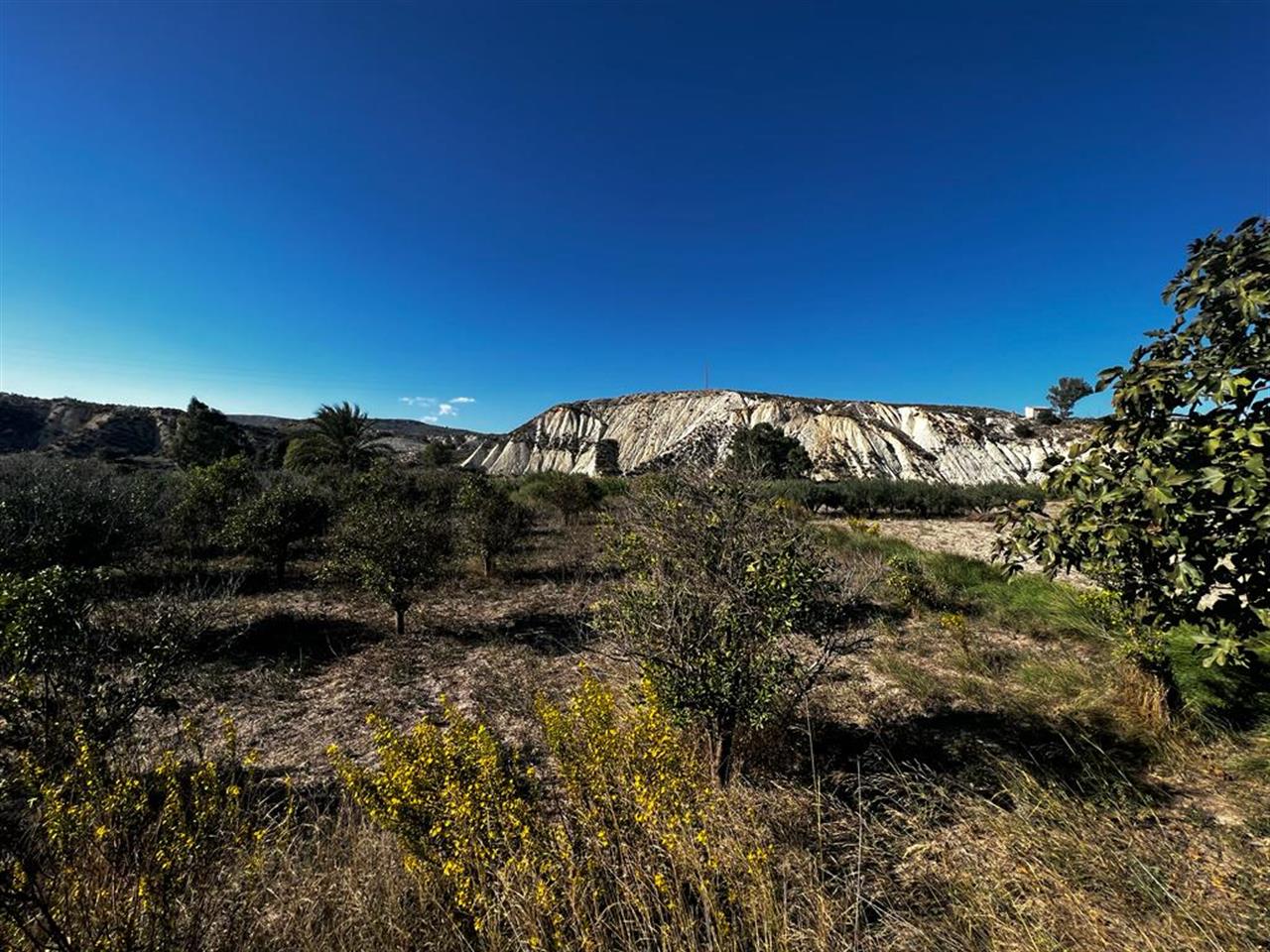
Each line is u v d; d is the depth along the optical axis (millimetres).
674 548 3777
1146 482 2006
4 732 2809
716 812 2578
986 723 4273
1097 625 5633
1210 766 3535
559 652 6379
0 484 9148
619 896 2193
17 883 1764
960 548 13094
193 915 1982
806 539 3895
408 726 4559
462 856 2209
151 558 10359
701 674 3316
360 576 7211
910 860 2746
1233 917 2178
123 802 2150
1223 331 2170
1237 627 2154
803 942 2102
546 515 19859
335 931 2100
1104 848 2648
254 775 3678
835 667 5484
